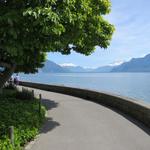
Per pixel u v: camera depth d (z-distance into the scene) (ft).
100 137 49.62
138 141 47.03
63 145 45.32
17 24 39.17
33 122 53.11
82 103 90.12
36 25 39.37
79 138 49.14
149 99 306.55
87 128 55.98
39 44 43.01
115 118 65.16
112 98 82.53
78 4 45.44
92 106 83.56
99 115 69.00
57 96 109.60
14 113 55.52
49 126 57.93
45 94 116.57
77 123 60.54
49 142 46.83
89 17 64.80
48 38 42.93
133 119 63.82
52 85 131.34
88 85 585.22
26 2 39.42
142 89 460.96
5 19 37.35
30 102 75.15
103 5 66.39
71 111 75.20
